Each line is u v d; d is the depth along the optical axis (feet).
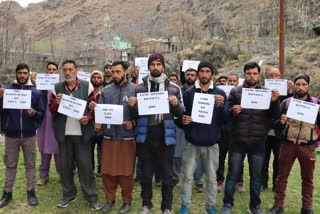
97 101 19.80
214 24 271.08
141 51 226.17
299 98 18.04
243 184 23.21
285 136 18.15
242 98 17.44
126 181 18.20
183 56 139.85
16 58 158.40
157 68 17.08
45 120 21.57
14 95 17.97
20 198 19.99
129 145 17.89
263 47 135.13
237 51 133.18
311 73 85.25
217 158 18.07
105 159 17.97
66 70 18.01
